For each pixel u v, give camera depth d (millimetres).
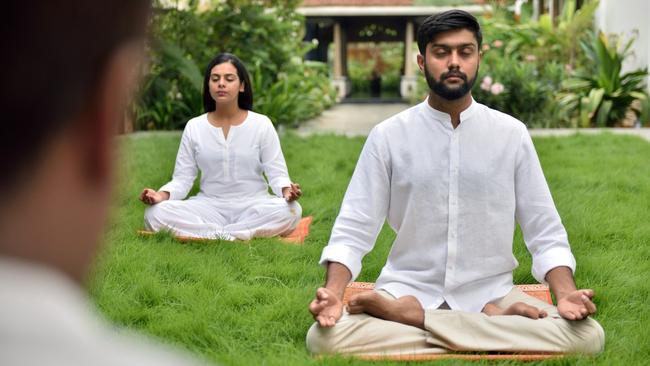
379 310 3414
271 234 5617
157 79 12555
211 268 4664
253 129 5906
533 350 3311
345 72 24078
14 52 437
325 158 9047
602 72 13750
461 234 3588
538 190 3584
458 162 3561
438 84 3494
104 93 468
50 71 446
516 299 3580
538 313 3393
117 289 4188
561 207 6312
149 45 488
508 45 15875
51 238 453
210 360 3225
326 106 19625
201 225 5629
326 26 24672
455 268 3602
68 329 433
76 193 464
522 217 3623
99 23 456
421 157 3586
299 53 16500
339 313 3328
